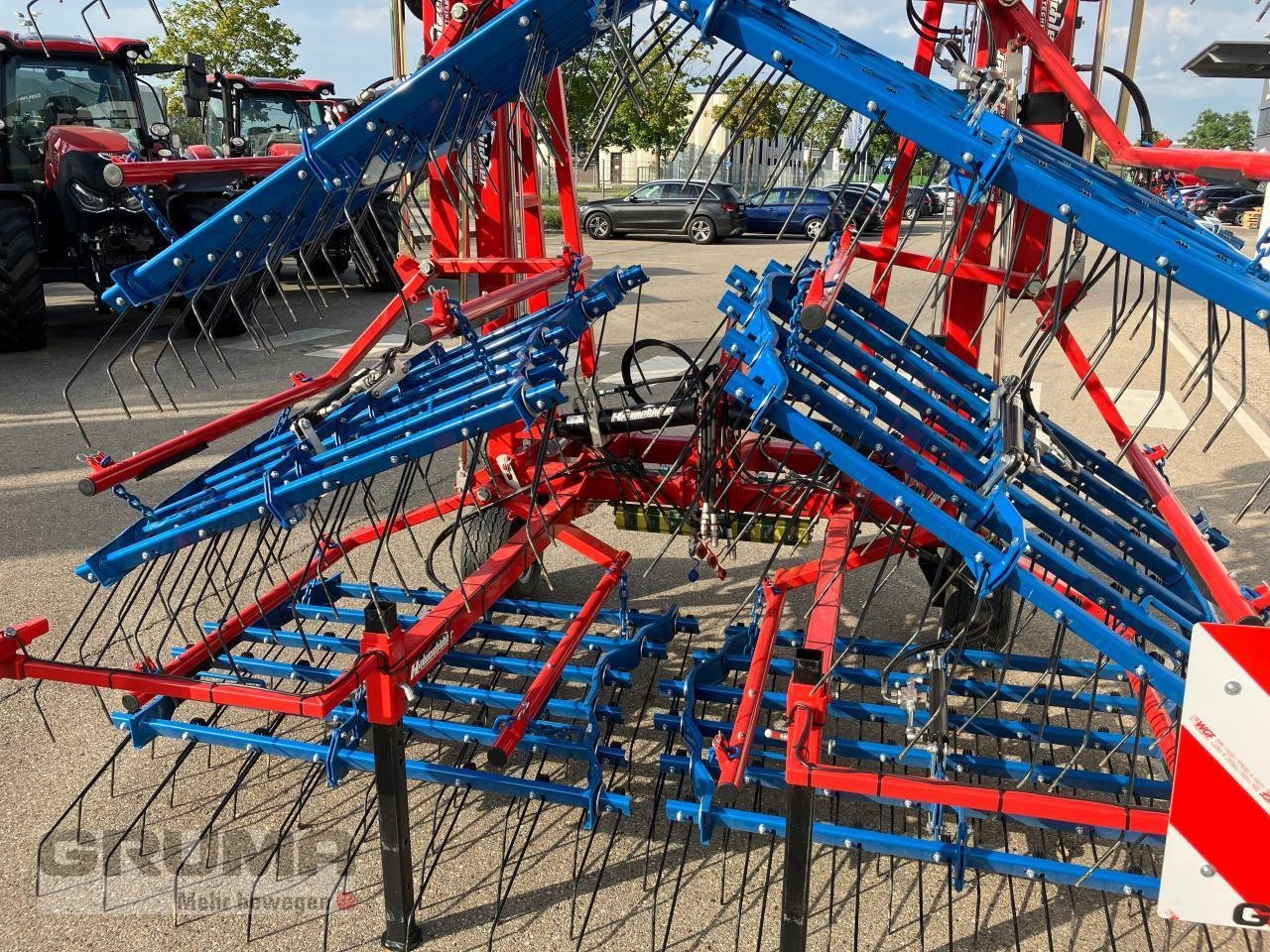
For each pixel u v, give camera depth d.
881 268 3.31
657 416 2.77
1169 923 2.20
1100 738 2.60
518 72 2.24
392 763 2.14
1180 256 1.69
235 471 2.49
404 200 2.29
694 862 2.54
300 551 4.46
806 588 4.12
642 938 2.29
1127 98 3.22
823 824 2.11
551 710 2.70
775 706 2.82
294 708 2.09
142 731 2.46
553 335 2.62
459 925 2.33
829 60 1.84
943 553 2.67
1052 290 2.89
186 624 3.76
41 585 4.09
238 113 11.90
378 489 5.35
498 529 3.65
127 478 2.41
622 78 2.05
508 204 3.58
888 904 2.39
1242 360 1.76
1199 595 2.49
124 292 2.14
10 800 2.77
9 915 2.36
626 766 2.90
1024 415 2.32
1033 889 2.45
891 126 1.85
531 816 2.72
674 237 18.48
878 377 2.81
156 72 9.40
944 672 2.53
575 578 4.29
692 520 2.54
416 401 2.58
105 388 7.33
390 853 2.18
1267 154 2.30
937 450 2.42
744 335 2.02
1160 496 2.54
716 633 3.74
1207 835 1.69
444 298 2.72
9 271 7.98
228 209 2.14
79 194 7.96
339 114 2.60
